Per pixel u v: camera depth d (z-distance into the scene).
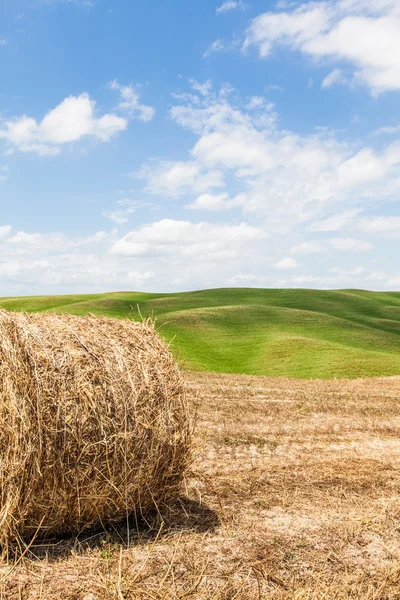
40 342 6.03
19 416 5.54
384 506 7.39
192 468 8.87
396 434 12.73
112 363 6.36
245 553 5.83
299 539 6.23
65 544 5.94
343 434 12.47
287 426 13.07
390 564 5.70
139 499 6.41
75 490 5.84
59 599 4.84
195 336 52.19
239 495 7.69
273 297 88.94
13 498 5.54
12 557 5.61
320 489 8.09
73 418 5.80
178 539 6.05
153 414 6.39
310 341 46.62
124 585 5.07
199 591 5.04
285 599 4.95
